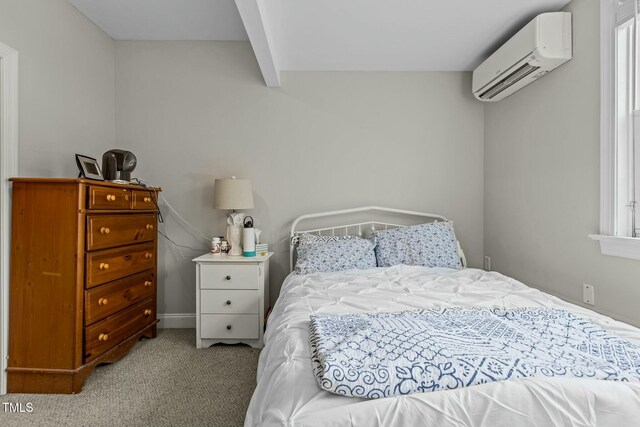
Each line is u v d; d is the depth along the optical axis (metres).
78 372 1.88
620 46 1.78
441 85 3.12
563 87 2.14
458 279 2.17
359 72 3.09
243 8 1.85
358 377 0.88
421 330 1.16
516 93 2.65
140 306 2.52
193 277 3.04
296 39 2.53
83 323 1.93
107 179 2.34
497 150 2.92
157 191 2.77
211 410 1.76
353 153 3.09
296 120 3.07
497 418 0.81
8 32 1.94
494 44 2.62
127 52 3.00
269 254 2.85
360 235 3.08
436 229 2.76
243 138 3.04
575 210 2.06
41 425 1.62
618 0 1.77
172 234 3.03
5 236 1.88
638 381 0.90
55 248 1.88
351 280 2.16
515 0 2.07
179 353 2.46
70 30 2.45
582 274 2.01
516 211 2.66
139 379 2.07
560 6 2.12
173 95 3.02
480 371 0.91
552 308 1.49
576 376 0.91
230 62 3.03
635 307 1.68
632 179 1.76
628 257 1.70
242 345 2.62
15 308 1.89
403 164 3.11
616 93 1.78
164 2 2.44
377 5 2.12
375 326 1.19
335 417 0.81
